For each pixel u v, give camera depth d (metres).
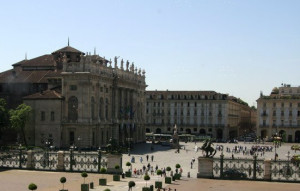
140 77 172.75
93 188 61.25
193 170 85.38
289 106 199.88
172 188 62.03
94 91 126.12
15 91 138.12
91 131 123.06
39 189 59.72
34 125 125.00
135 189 60.75
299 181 68.81
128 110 150.38
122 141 146.00
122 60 150.50
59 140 122.88
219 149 140.88
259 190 61.19
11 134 130.75
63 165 78.38
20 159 81.25
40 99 124.62
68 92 124.12
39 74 141.12
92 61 127.06
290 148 157.25
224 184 66.38
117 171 76.19
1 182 65.44
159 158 108.56
